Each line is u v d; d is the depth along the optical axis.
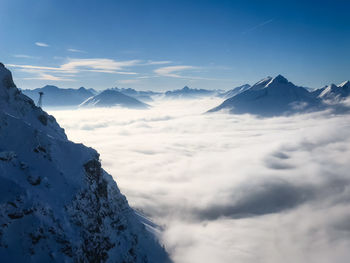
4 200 44.03
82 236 52.81
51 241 46.09
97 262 54.78
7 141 56.78
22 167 52.66
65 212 52.19
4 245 41.00
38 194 49.66
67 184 57.88
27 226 44.47
